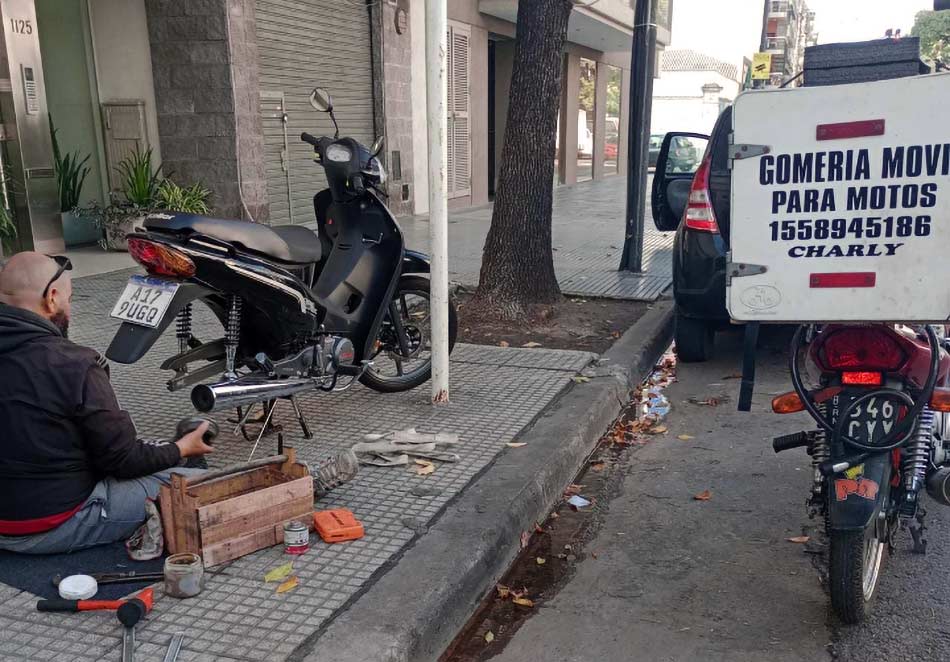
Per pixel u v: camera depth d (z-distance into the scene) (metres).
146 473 3.20
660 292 8.45
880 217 2.94
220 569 3.15
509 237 7.17
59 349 3.02
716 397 5.92
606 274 9.38
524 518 3.87
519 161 7.09
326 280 4.81
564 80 21.20
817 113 2.94
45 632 2.74
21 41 9.06
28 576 3.05
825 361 3.19
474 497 3.86
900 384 3.13
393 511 3.70
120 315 3.78
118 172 10.49
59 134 10.34
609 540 3.94
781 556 3.74
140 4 10.05
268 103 11.08
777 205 3.04
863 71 4.11
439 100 4.66
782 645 3.08
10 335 2.98
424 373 5.43
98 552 3.23
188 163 10.30
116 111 10.30
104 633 2.74
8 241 9.16
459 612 3.18
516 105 7.03
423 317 5.66
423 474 4.09
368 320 4.91
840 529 2.91
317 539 3.41
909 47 4.08
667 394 6.02
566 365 5.97
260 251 4.11
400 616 2.89
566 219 14.56
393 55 13.50
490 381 5.62
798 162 2.99
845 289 3.03
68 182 10.10
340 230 4.98
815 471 3.36
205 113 10.13
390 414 4.97
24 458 3.01
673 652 3.06
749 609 3.33
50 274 3.07
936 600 3.34
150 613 2.86
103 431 3.05
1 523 3.09
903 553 3.70
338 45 12.45
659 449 5.02
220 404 3.85
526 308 7.20
